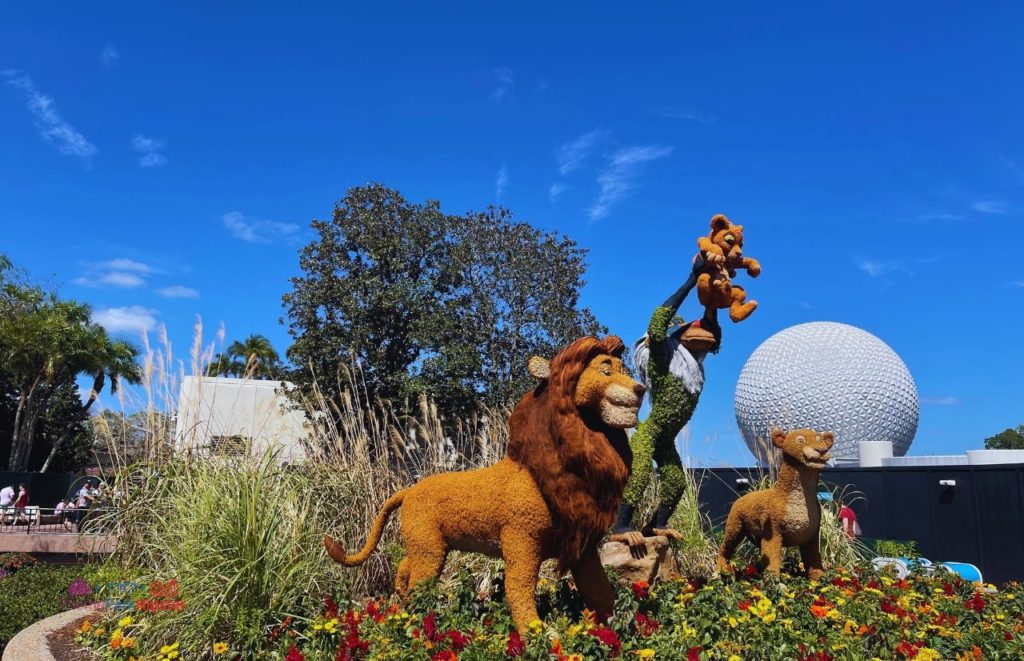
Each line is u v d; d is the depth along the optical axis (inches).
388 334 681.0
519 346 664.4
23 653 173.0
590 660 131.6
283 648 150.6
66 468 1208.8
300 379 655.8
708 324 216.8
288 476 203.8
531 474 158.1
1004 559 431.8
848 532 296.8
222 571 163.8
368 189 701.3
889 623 161.5
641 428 213.0
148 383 251.9
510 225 700.0
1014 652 150.9
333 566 197.0
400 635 145.6
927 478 482.0
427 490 171.2
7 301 987.9
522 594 154.8
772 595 188.4
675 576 210.2
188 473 213.0
